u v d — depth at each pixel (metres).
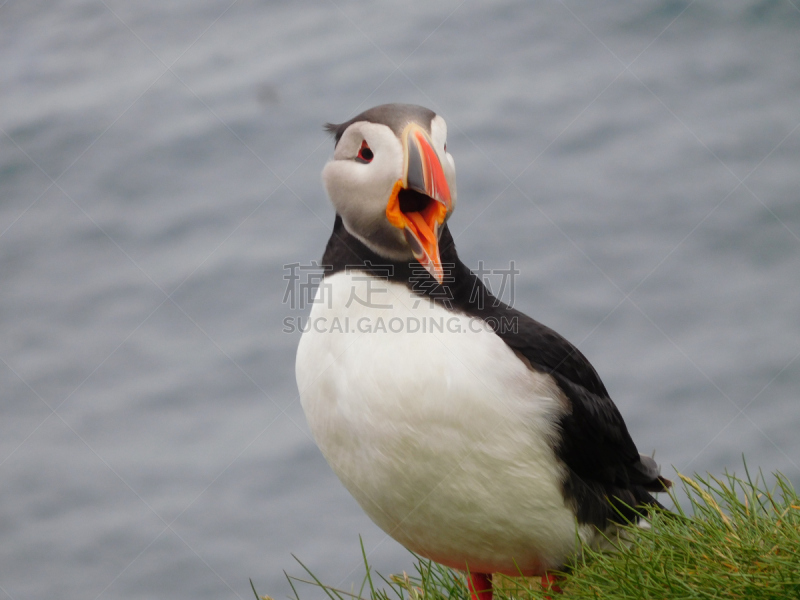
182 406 18.48
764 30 29.95
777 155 24.08
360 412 4.21
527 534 4.43
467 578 5.00
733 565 3.97
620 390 17.02
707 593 3.85
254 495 15.65
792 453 15.19
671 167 24.17
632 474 4.93
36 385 20.05
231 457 16.61
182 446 17.39
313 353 4.41
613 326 18.67
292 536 14.62
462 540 4.47
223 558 14.70
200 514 15.72
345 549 14.23
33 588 14.97
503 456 4.22
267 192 25.58
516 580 4.79
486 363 4.18
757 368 17.03
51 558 15.40
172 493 16.22
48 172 28.83
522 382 4.26
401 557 13.58
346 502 15.27
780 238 20.86
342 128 4.70
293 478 15.93
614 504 4.69
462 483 4.24
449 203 4.18
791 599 3.72
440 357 4.15
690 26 31.00
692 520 4.47
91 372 19.91
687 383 16.89
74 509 16.53
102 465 17.16
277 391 18.28
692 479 4.96
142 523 15.58
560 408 4.35
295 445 16.73
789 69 28.06
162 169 28.11
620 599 4.00
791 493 4.58
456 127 27.25
